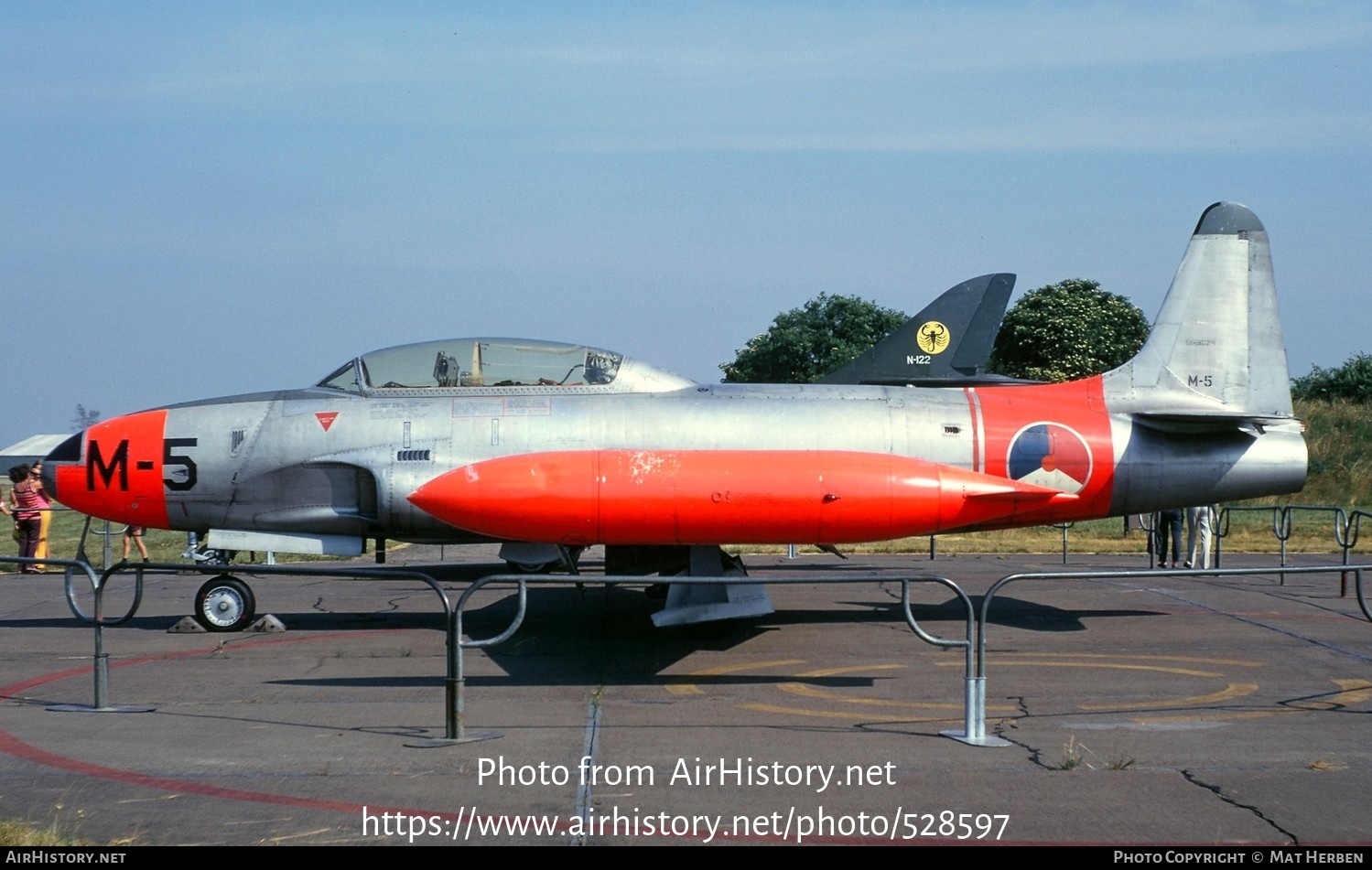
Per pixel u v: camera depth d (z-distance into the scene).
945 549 22.72
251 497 12.77
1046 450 12.75
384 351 13.33
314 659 10.59
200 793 6.32
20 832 5.52
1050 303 50.59
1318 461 34.50
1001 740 7.50
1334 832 5.70
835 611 13.54
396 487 12.44
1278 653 10.74
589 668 10.09
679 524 10.09
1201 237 13.54
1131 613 13.31
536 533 10.20
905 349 23.42
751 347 60.44
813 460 10.36
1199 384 13.30
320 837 5.61
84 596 15.86
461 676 7.51
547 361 13.15
